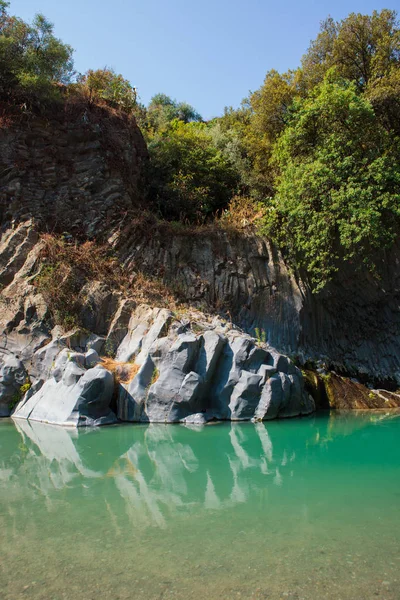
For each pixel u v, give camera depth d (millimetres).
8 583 3270
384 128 15000
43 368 10875
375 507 4805
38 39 15711
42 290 12094
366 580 3271
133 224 14367
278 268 14484
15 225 13586
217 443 7984
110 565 3520
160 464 6660
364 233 12227
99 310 12148
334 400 12367
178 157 17812
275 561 3564
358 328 15547
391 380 14797
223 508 4789
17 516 4570
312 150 14312
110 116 16188
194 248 14633
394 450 7559
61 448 7633
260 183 17234
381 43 15750
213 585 3219
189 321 11281
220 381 10258
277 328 13898
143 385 10031
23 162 14352
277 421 10047
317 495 5227
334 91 13672
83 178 14805
